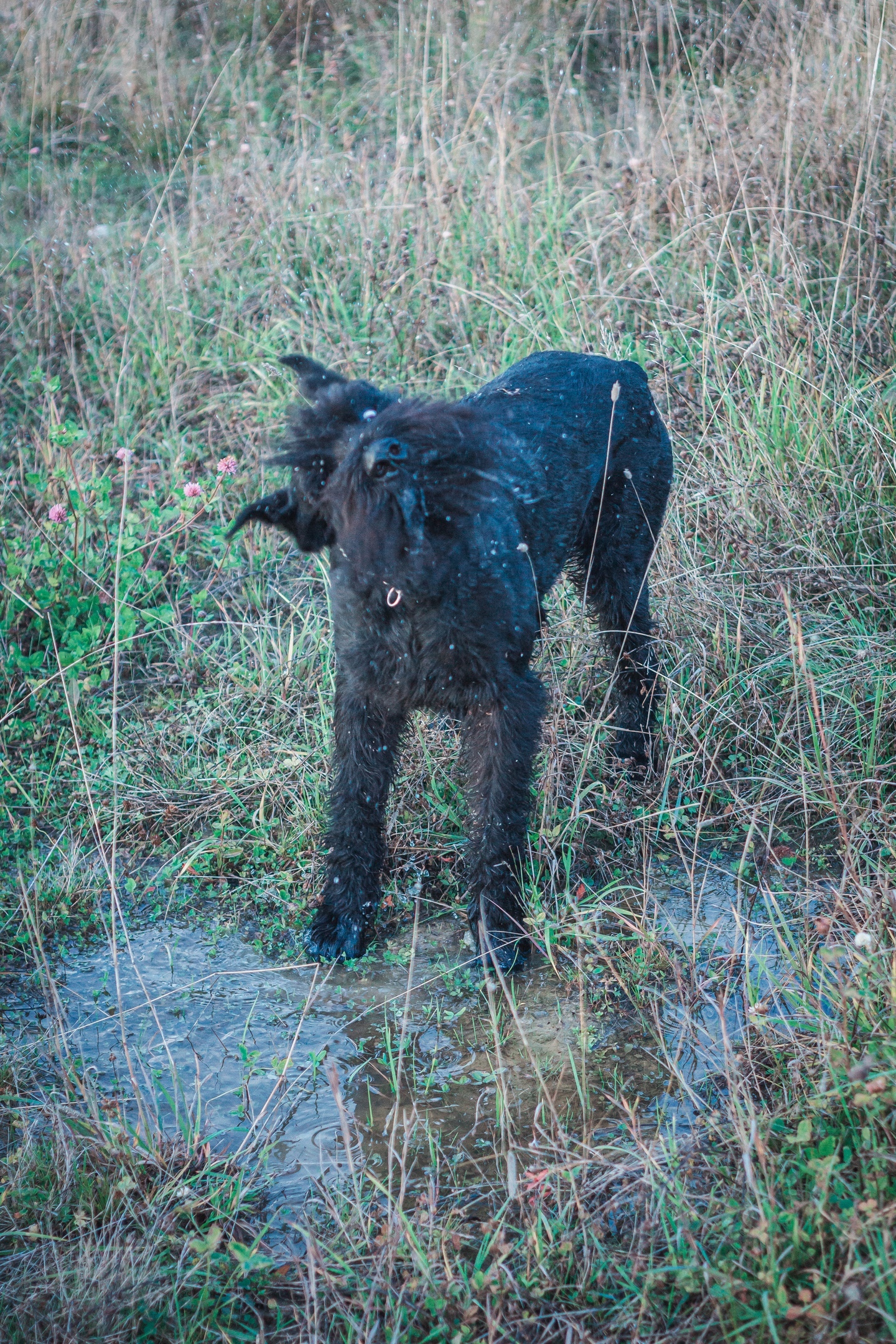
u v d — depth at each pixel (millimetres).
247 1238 2672
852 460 5051
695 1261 2406
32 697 4461
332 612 3410
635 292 5918
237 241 6938
